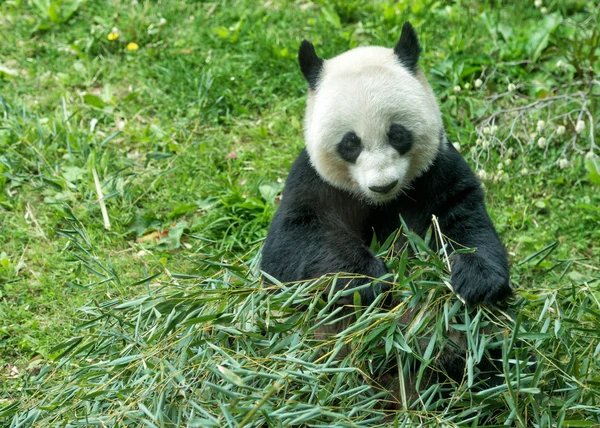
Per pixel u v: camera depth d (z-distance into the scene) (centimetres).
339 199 516
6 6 908
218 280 476
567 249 648
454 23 859
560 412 417
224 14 891
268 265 495
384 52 507
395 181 468
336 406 422
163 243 658
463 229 489
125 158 735
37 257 639
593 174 688
